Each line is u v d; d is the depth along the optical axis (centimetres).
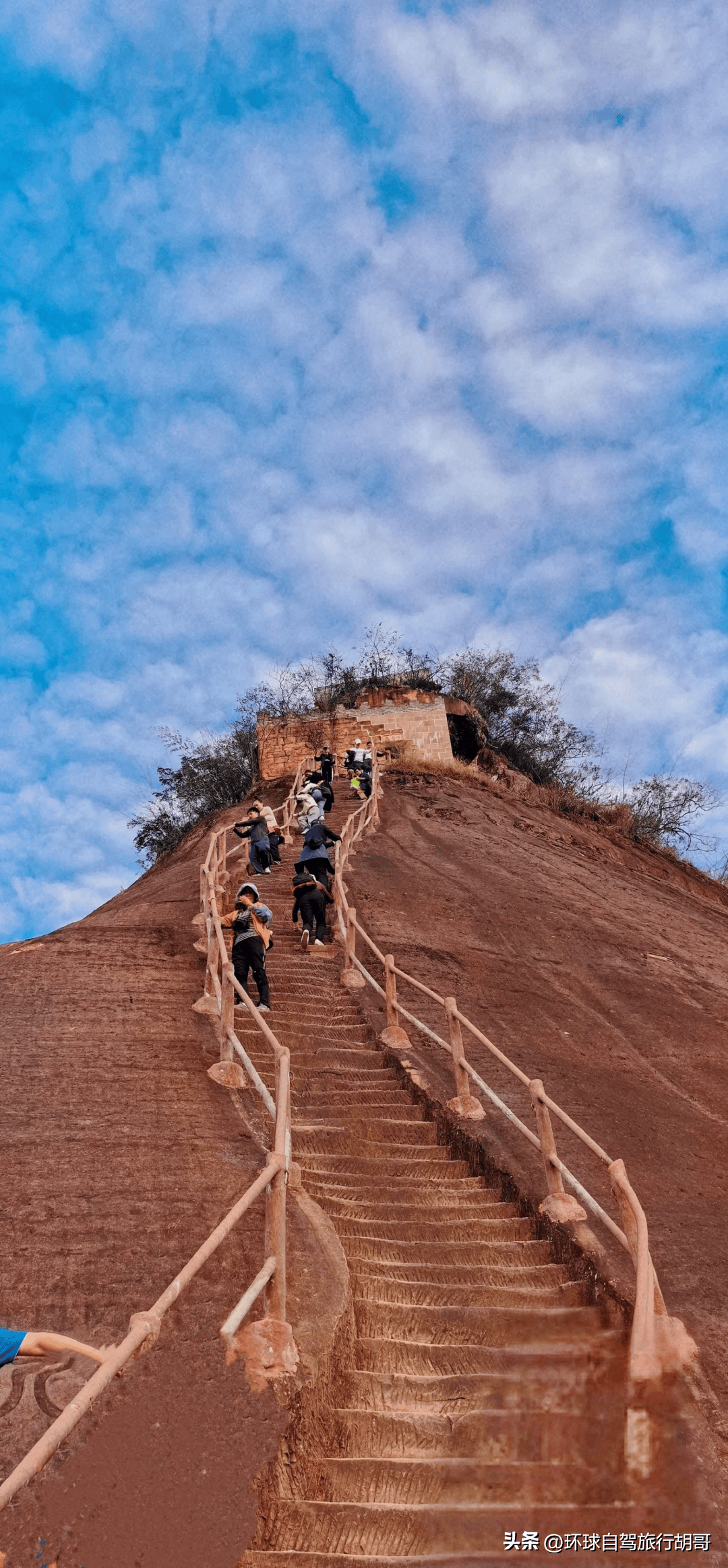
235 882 1487
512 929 1435
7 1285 445
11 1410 370
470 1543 374
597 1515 390
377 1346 494
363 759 2275
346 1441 429
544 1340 507
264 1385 398
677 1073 991
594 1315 530
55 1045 772
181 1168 582
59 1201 526
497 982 1172
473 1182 700
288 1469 375
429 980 1125
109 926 1179
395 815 2209
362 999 1039
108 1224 506
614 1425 438
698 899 2234
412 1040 934
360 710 2994
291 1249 519
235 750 3381
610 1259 574
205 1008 891
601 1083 906
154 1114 660
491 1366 489
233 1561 326
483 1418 444
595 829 2659
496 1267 586
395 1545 366
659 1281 559
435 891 1566
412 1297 552
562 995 1180
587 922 1581
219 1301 450
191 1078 735
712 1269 580
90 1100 670
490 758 3122
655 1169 734
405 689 3036
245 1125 673
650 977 1344
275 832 1559
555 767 3384
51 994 905
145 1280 460
